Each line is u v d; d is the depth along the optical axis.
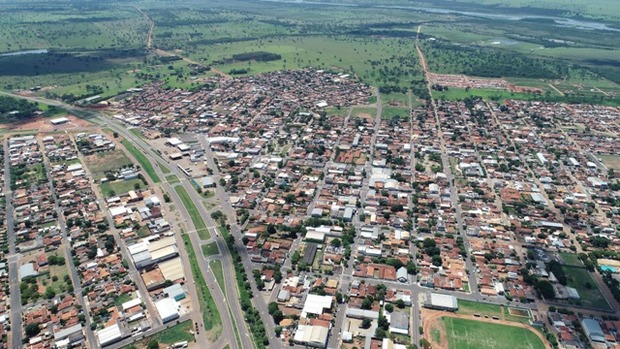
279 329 196.75
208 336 195.75
